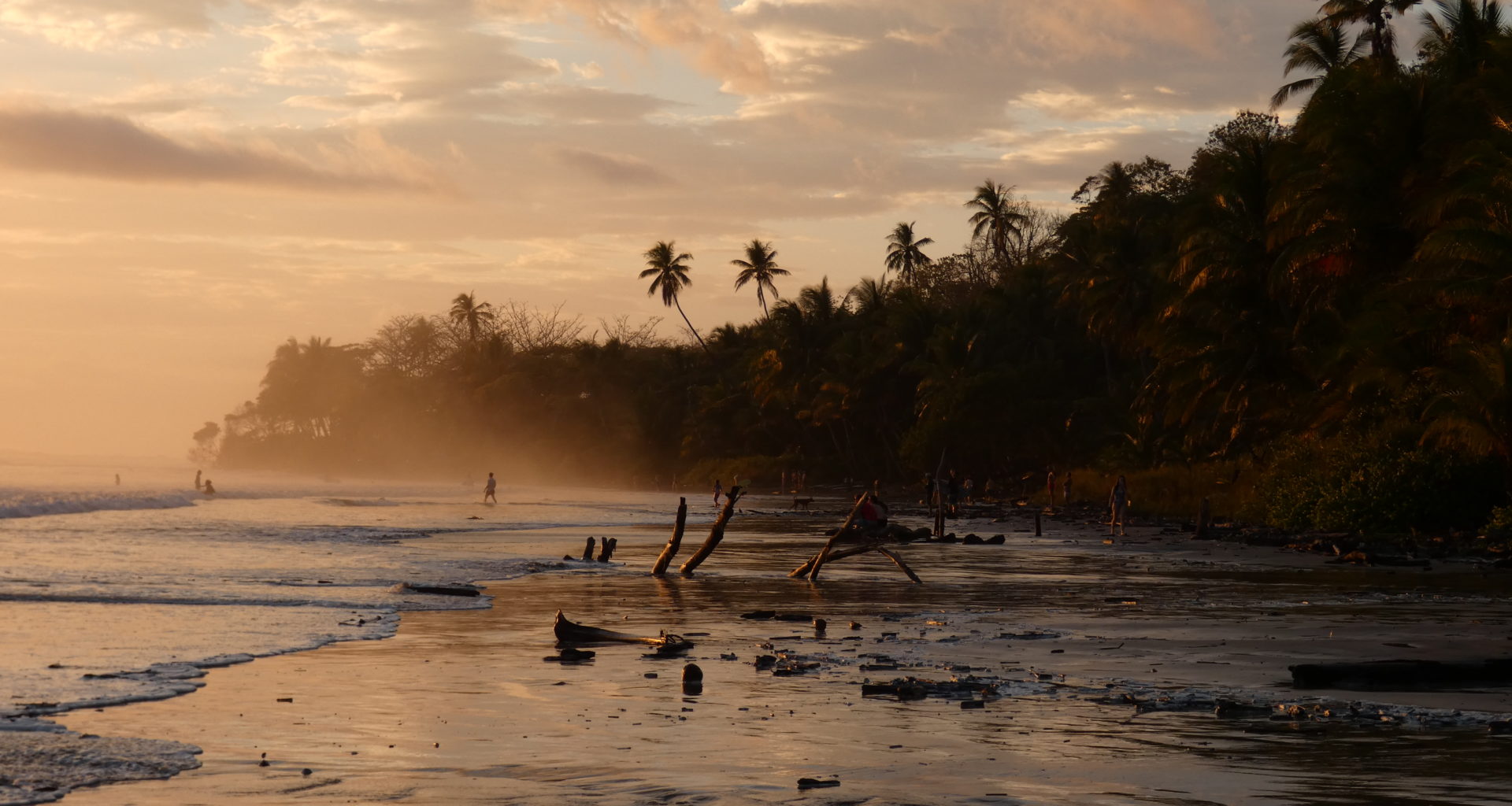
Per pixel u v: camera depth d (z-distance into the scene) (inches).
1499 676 418.6
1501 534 1255.5
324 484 4785.9
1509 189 1363.2
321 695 392.5
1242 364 1916.8
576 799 261.6
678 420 4729.3
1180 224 2150.6
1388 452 1444.4
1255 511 1700.3
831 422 3951.8
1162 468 2299.5
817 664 460.4
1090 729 338.0
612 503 2802.7
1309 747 313.6
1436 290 1384.1
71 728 335.6
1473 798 262.1
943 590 796.6
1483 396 1298.0
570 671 447.8
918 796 264.4
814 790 269.0
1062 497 2497.5
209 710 364.5
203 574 855.1
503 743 319.6
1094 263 2763.3
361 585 793.6
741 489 936.9
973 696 393.7
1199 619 615.5
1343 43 2170.3
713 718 355.9
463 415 5516.7
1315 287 1813.5
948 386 3120.1
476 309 5900.6
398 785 274.4
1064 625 592.7
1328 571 957.2
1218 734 331.6
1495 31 1647.4
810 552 1208.8
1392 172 1678.2
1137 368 3090.6
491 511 2283.5
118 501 2297.0
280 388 7298.2
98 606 641.0
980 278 4168.3
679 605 692.7
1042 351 3230.8
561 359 5364.2
